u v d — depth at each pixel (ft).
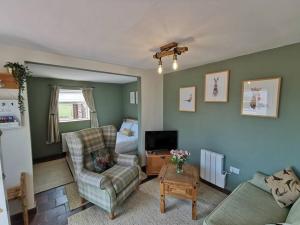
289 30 5.25
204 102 10.01
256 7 3.96
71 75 13.48
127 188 7.97
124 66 10.54
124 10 4.11
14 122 6.63
